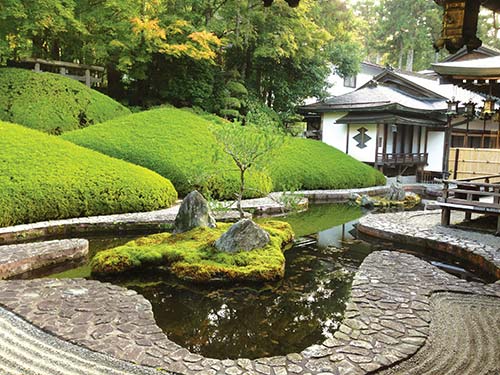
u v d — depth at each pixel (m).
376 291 5.26
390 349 3.82
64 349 3.64
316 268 6.61
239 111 20.39
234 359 3.83
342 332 4.14
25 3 13.73
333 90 27.38
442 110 19.05
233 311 4.95
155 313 4.86
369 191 15.66
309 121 23.78
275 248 6.73
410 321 4.41
